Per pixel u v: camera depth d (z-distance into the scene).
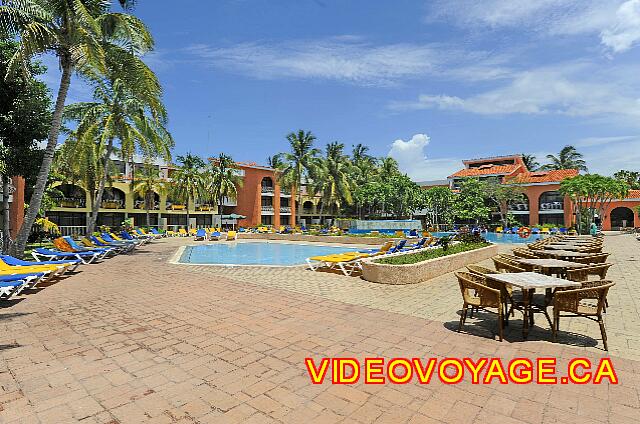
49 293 8.02
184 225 45.94
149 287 8.68
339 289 8.48
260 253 20.56
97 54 13.09
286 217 55.56
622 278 10.20
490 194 42.91
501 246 21.64
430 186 58.88
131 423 3.04
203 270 11.55
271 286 8.82
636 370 4.04
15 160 13.59
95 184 22.03
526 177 48.03
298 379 3.84
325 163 42.38
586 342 4.91
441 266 10.59
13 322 5.84
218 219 45.38
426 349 4.66
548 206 45.06
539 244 12.46
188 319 5.99
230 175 43.09
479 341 4.95
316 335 5.19
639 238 29.64
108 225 40.12
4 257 9.37
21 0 11.44
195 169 40.31
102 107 19.67
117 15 14.87
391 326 5.61
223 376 3.90
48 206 26.58
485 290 5.15
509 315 6.11
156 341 4.96
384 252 12.67
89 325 5.68
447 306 6.88
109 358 4.38
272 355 4.47
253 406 3.31
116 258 15.23
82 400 3.41
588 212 40.16
